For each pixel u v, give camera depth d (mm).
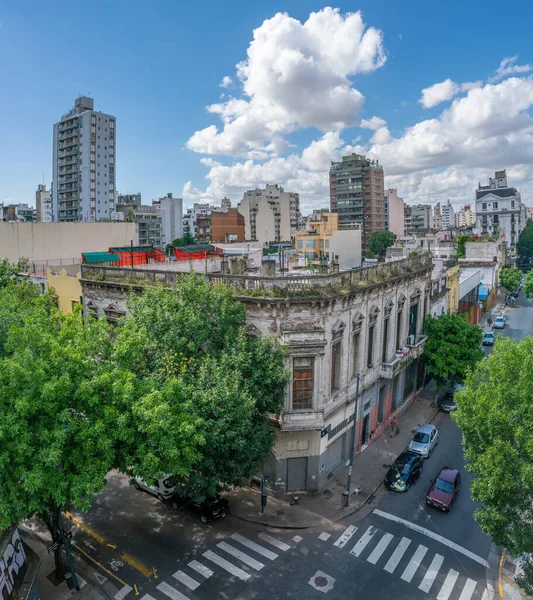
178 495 26219
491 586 20547
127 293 32188
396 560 22156
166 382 19641
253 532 24312
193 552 22781
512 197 152125
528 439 16453
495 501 17609
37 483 14789
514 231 152875
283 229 178375
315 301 25547
